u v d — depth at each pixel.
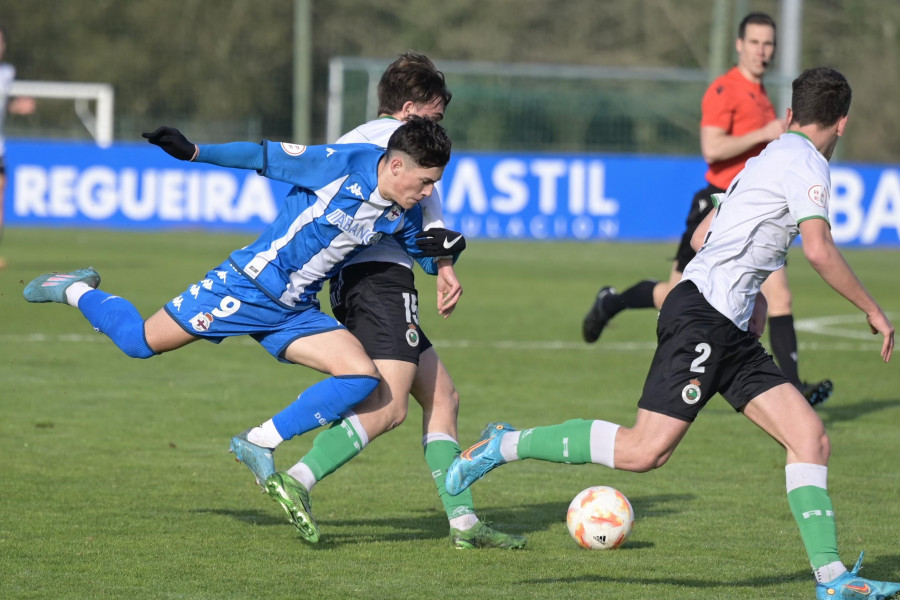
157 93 139.88
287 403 30.69
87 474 22.58
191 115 140.62
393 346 17.94
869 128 142.25
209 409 29.62
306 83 103.06
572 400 32.09
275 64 143.00
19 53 136.62
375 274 18.22
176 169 90.62
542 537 19.02
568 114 108.38
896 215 90.69
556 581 16.42
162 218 90.81
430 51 153.38
